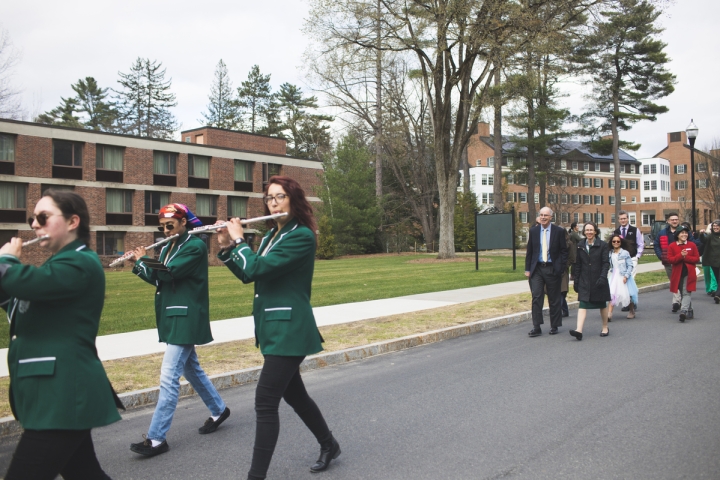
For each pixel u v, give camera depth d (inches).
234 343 361.1
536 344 377.4
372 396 259.9
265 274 153.9
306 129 3031.5
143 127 3390.7
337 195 1881.2
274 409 155.4
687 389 255.9
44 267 112.5
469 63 1160.2
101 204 1640.0
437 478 166.2
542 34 985.5
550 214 411.5
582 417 219.1
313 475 170.9
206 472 175.6
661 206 3774.6
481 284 743.1
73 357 116.1
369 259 1610.5
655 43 1870.1
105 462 185.8
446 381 283.0
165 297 199.5
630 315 485.4
